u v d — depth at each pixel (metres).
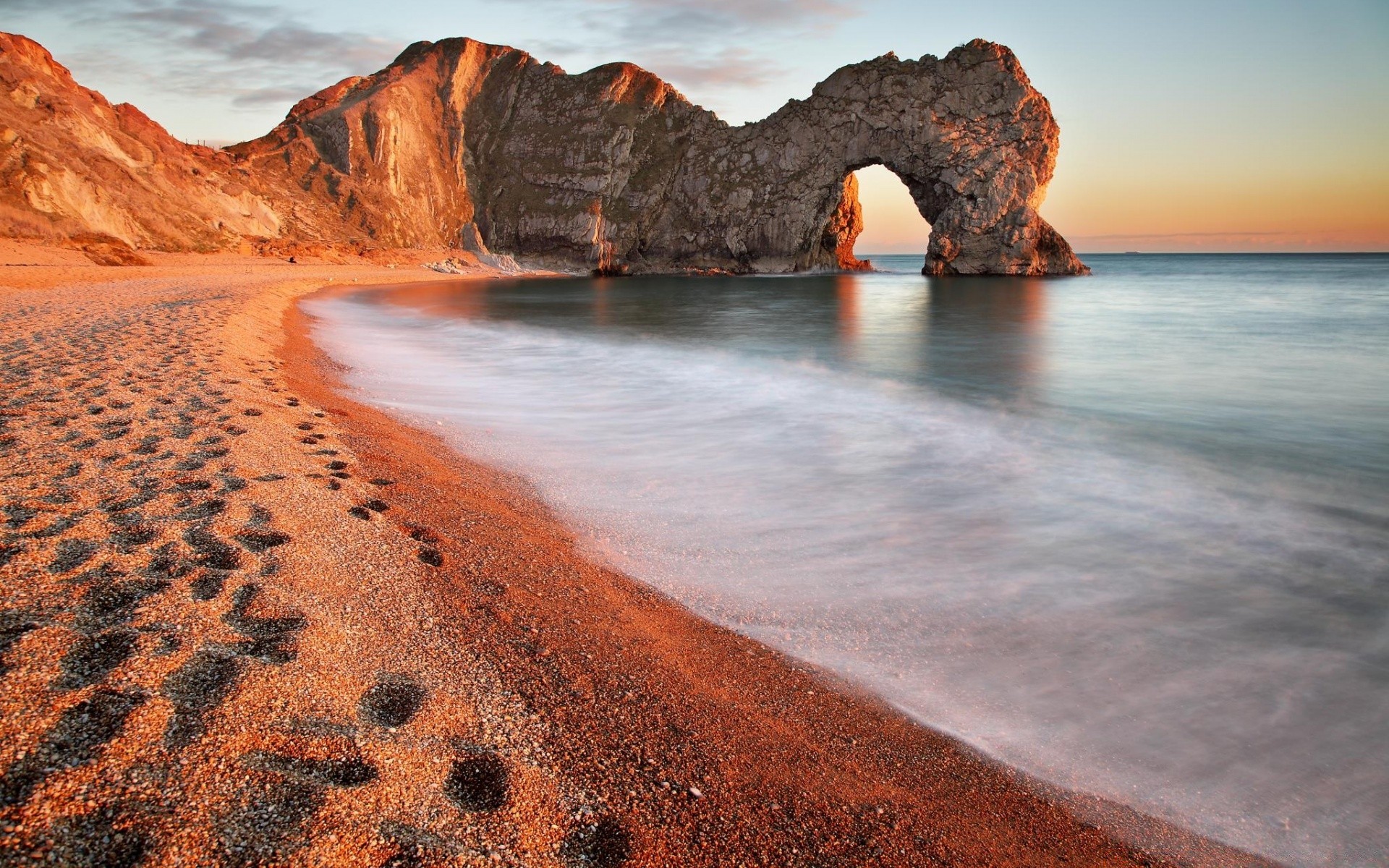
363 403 11.77
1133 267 124.94
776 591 5.71
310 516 5.68
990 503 7.90
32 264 36.25
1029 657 4.82
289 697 3.28
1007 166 79.94
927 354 21.11
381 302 39.81
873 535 6.90
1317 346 21.27
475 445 9.79
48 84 56.78
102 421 7.30
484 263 96.50
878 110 84.25
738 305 44.28
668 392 14.45
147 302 21.55
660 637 4.86
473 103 117.19
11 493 5.14
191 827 2.49
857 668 4.67
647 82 109.69
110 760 2.70
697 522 7.17
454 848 2.68
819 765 3.69
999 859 3.19
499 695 3.80
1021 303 43.53
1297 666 4.73
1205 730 4.11
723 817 3.19
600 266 99.94
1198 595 5.73
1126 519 7.44
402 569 5.12
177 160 66.12
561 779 3.24
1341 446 10.44
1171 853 3.32
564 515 7.23
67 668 3.19
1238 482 8.72
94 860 2.31
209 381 9.88
